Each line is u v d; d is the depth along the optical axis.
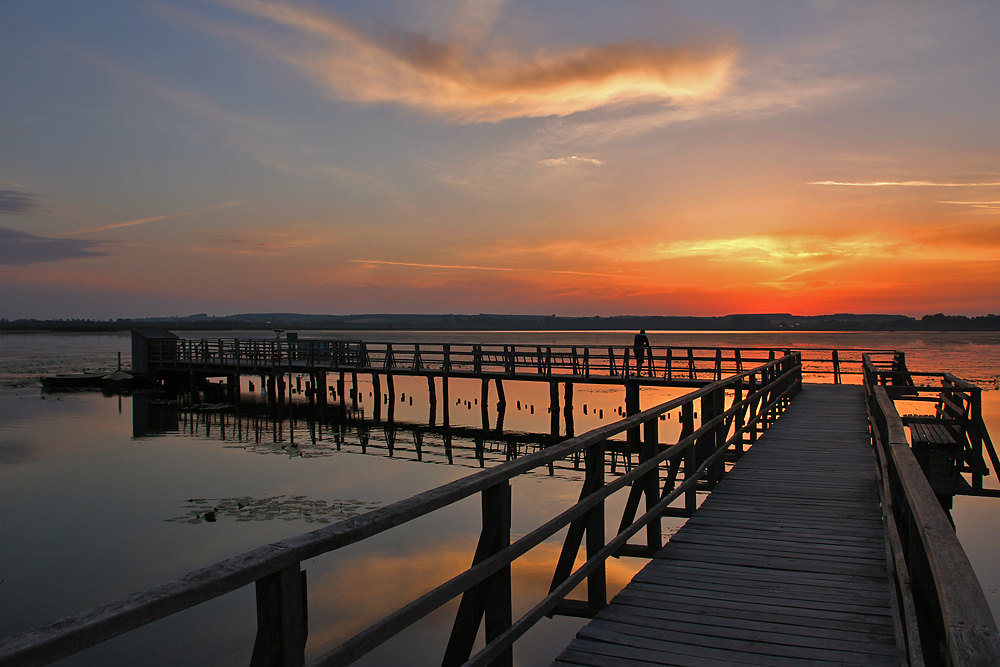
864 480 8.18
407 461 19.91
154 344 39.53
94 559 11.21
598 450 4.57
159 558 11.24
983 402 29.48
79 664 7.79
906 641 3.42
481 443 23.55
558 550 11.45
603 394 40.31
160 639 8.43
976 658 1.37
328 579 10.39
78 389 38.41
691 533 6.24
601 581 4.58
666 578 5.13
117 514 13.75
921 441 9.96
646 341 24.59
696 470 7.06
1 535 12.44
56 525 13.02
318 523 13.16
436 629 8.78
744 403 9.50
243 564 1.77
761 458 9.53
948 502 10.01
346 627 8.78
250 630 8.67
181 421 27.95
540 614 3.49
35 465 18.80
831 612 4.47
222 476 17.48
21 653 1.25
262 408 32.38
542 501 14.87
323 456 20.58
